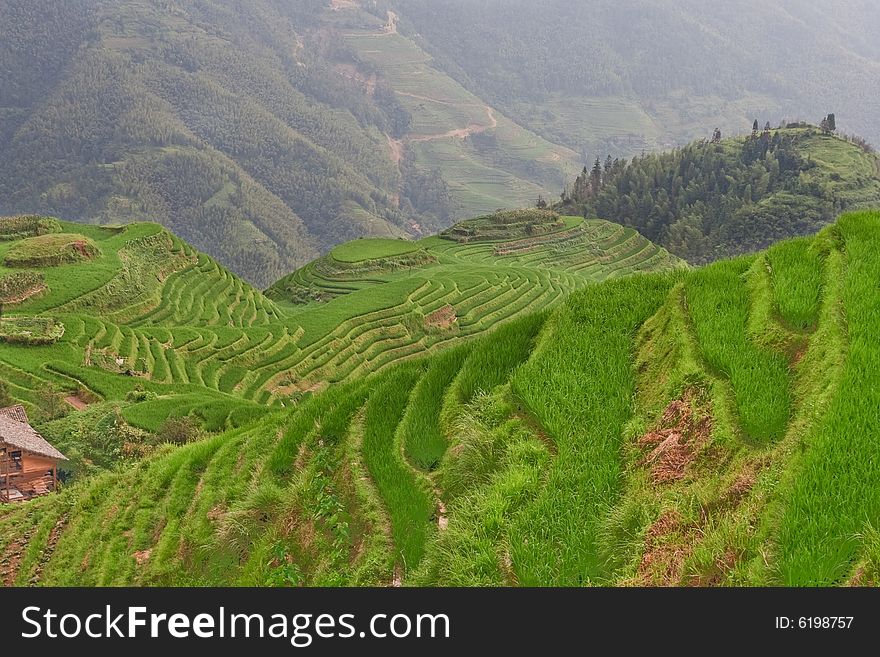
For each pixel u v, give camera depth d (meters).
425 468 11.34
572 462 9.20
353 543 10.40
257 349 60.91
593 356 11.49
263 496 12.62
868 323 8.62
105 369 49.06
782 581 6.18
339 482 11.76
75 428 34.47
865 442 6.92
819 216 133.50
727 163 169.50
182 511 15.13
